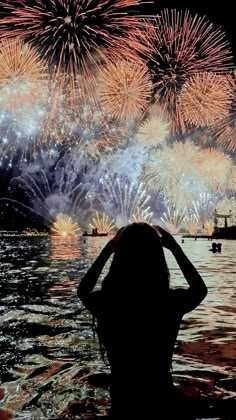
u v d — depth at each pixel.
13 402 3.12
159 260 2.50
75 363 3.96
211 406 2.99
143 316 2.49
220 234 30.52
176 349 4.40
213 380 3.53
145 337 2.50
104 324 2.55
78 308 6.36
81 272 10.95
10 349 4.39
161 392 2.53
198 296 2.56
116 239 2.61
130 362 2.52
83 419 2.84
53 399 3.16
